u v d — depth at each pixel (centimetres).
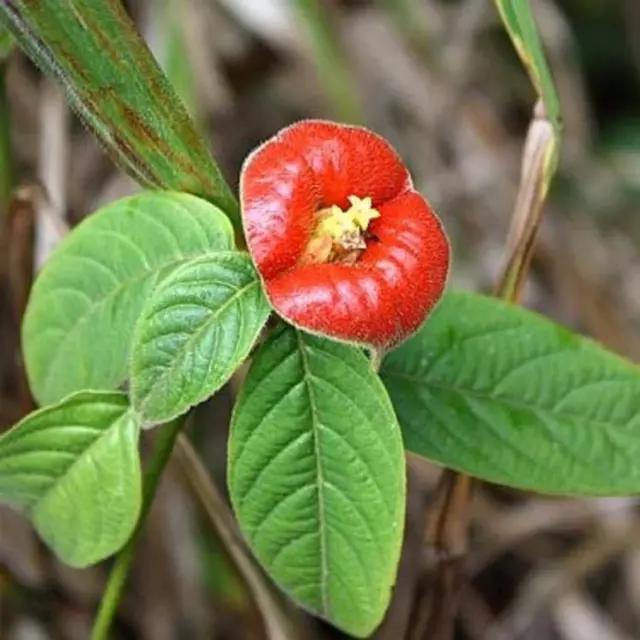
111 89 46
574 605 86
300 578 47
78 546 50
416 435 51
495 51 105
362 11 99
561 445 51
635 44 111
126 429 48
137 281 49
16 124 85
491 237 95
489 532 87
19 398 74
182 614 80
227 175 95
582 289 94
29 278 62
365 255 44
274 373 46
